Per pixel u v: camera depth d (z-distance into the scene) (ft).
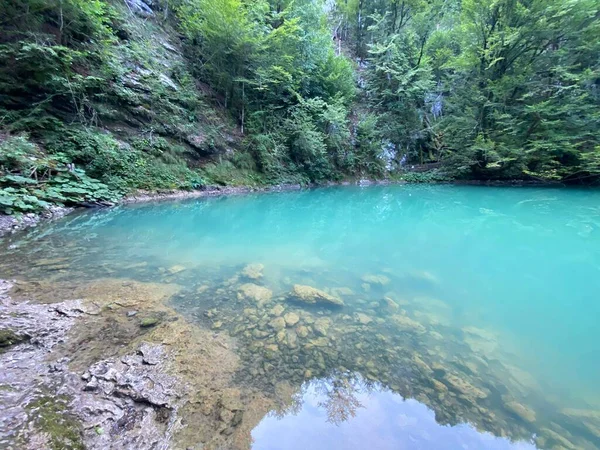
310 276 12.24
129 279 10.43
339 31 69.36
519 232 20.53
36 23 21.11
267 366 6.48
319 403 5.51
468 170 50.90
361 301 10.12
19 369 5.44
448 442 4.82
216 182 32.58
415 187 46.75
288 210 27.50
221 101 37.78
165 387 5.50
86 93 23.40
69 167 20.54
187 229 18.66
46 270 10.52
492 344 7.81
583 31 38.75
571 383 6.44
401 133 58.18
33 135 19.98
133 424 4.62
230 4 31.55
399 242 18.13
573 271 13.51
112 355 6.22
